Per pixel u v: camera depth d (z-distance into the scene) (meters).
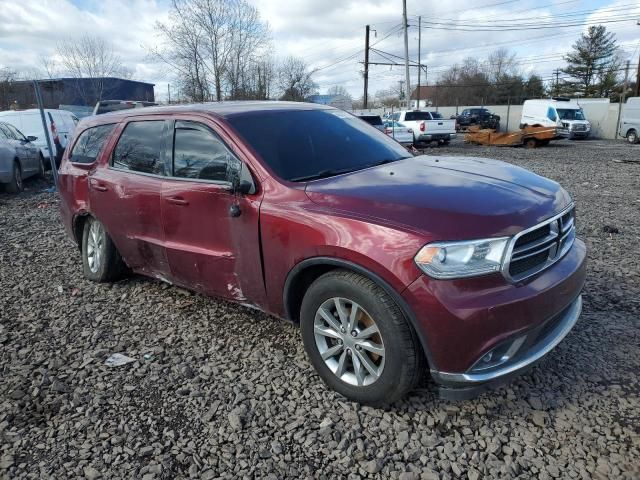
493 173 3.57
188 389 3.38
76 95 35.56
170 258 4.19
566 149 24.52
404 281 2.69
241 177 3.54
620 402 3.05
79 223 5.43
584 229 7.01
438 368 2.76
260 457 2.74
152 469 2.68
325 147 3.94
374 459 2.69
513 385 3.26
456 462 2.66
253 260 3.49
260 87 30.06
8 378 3.58
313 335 3.24
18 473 2.68
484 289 2.68
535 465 2.61
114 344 4.04
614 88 65.50
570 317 3.21
